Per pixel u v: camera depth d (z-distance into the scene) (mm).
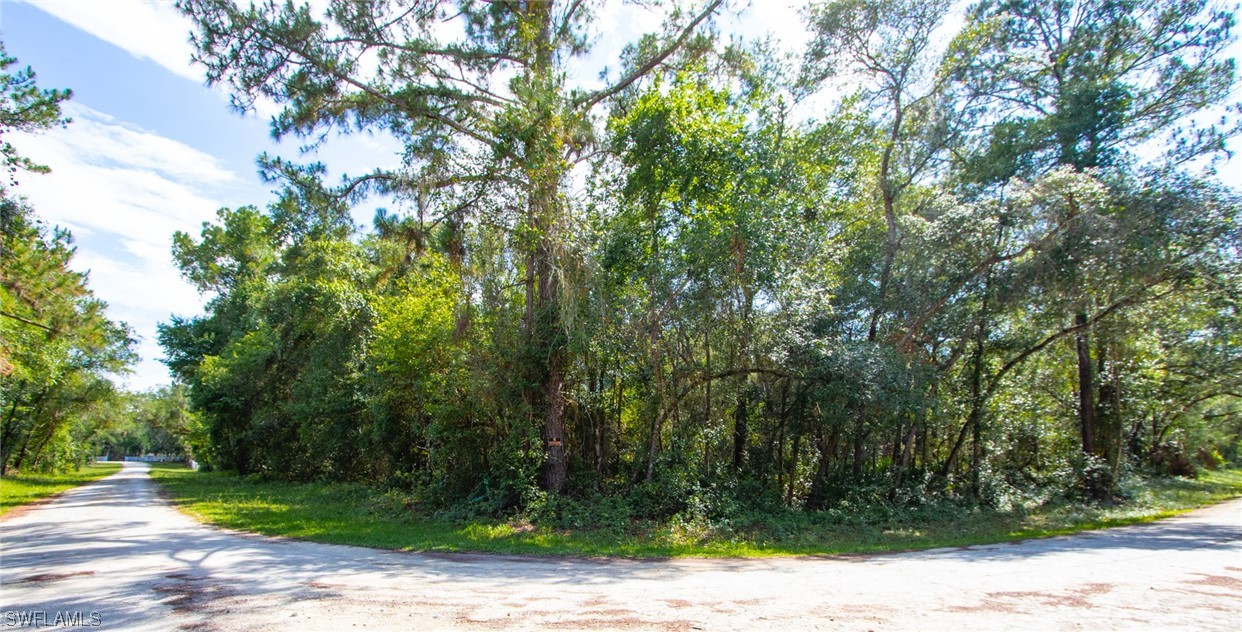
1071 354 24703
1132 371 25125
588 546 12492
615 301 16266
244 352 34844
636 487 16500
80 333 22719
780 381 18344
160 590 7234
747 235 15320
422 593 7184
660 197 17656
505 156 15898
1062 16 22219
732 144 16938
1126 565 9359
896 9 18969
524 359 16641
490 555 11391
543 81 15562
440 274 19922
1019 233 17312
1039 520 16938
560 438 16891
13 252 19609
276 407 33656
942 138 20719
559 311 16047
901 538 14289
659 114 16844
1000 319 20047
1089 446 21969
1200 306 19859
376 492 22203
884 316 19484
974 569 9242
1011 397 22266
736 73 17797
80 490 29141
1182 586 7445
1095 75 20750
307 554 10719
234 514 17188
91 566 9125
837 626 5445
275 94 14984
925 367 18484
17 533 13484
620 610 6188
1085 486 21234
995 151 19953
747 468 19344
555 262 15930
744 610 6148
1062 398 25109
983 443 21844
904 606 6301
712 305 15891
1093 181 16641
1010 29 21828
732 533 14117
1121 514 18328
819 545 13242
